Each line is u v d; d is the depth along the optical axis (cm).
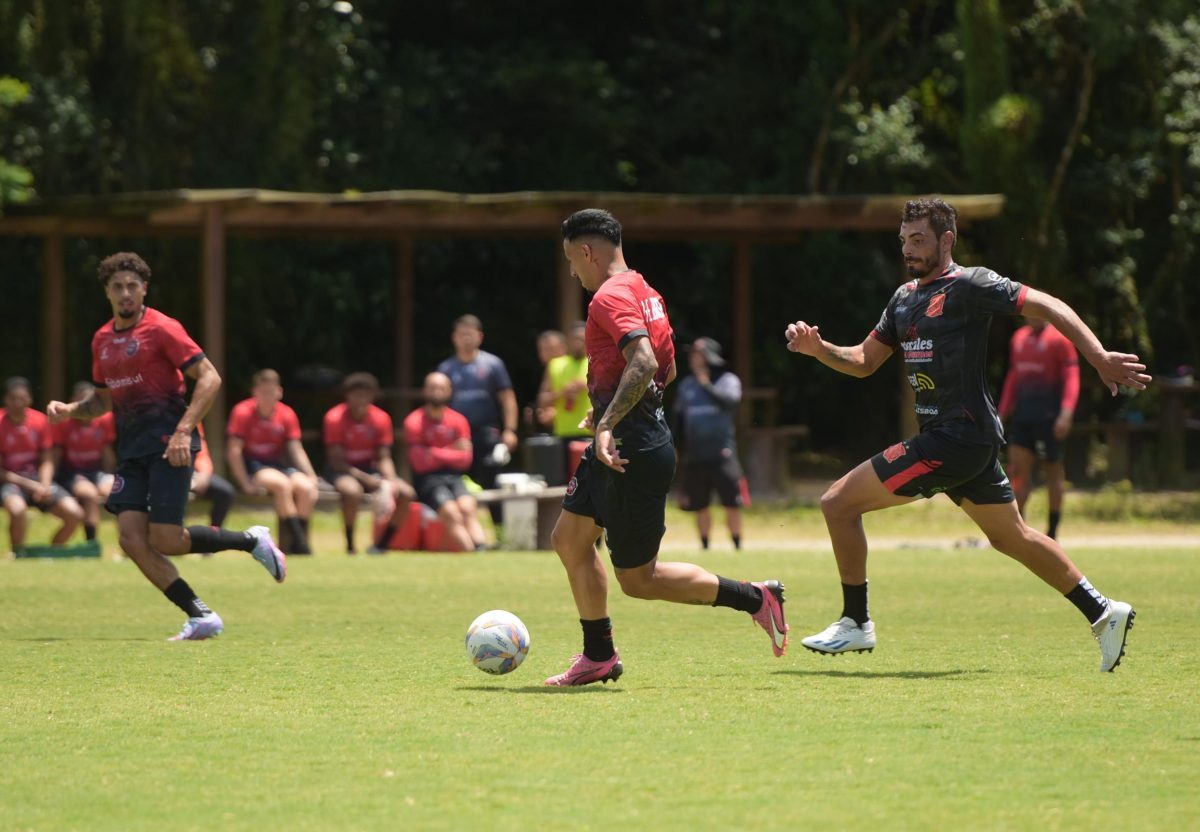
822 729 2128
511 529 5988
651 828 1603
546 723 2186
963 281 2572
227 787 1803
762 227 8125
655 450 2436
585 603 2544
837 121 10269
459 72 10788
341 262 10356
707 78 10962
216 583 4481
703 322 11388
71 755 1986
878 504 2666
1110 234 9919
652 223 7956
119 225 8006
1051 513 5919
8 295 9256
